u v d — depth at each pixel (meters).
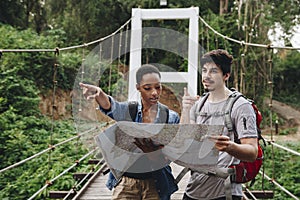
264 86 10.02
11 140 6.77
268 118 10.24
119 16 10.84
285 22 11.70
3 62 8.38
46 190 5.45
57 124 8.37
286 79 12.58
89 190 3.72
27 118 7.76
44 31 11.15
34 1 11.66
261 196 3.62
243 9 10.54
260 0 10.34
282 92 12.53
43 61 9.10
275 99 12.34
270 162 7.38
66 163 6.04
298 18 11.80
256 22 10.20
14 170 6.31
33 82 8.60
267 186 6.33
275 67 12.27
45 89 9.10
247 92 9.92
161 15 5.46
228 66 1.58
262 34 10.22
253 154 1.45
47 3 11.82
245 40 9.90
